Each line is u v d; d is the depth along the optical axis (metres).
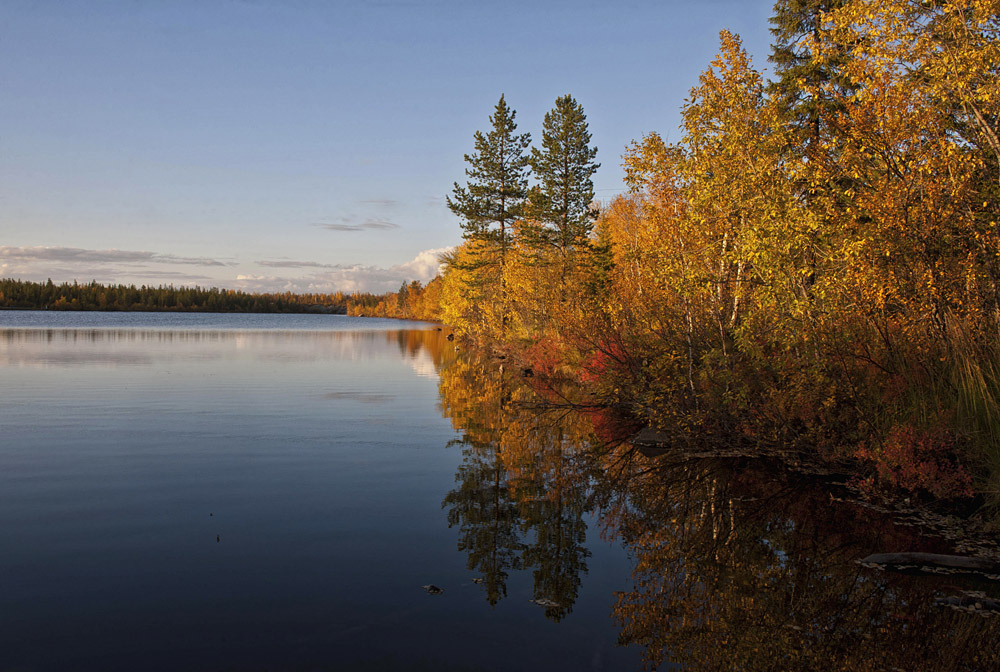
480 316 49.44
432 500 9.22
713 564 7.03
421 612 5.63
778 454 12.45
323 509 8.63
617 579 6.59
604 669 4.73
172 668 4.60
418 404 19.23
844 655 5.09
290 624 5.33
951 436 9.00
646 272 16.08
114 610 5.53
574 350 25.09
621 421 17.31
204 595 5.86
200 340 53.09
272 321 138.62
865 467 10.15
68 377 24.45
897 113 9.13
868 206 9.04
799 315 10.70
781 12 18.84
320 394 20.75
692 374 13.99
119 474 10.35
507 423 16.50
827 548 7.50
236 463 11.23
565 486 10.34
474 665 4.75
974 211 9.18
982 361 9.19
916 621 5.70
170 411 16.77
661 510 9.05
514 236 44.06
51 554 6.82
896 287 9.02
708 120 12.37
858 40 9.86
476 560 6.95
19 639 5.00
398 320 168.12
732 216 12.30
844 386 10.62
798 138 11.24
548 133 40.97
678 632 5.39
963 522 8.38
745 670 4.82
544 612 5.73
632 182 13.95
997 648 5.21
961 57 8.47
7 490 9.34
